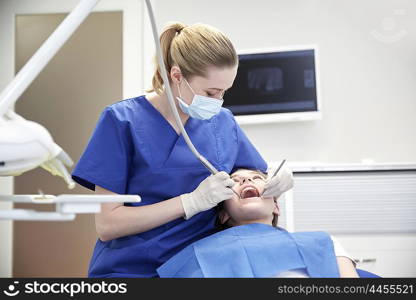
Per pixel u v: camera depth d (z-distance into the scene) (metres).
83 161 1.46
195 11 3.12
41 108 3.05
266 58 2.93
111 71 3.04
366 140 2.98
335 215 2.42
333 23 3.06
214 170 1.39
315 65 2.89
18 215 0.72
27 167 0.76
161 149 1.50
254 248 1.36
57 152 0.82
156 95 1.57
